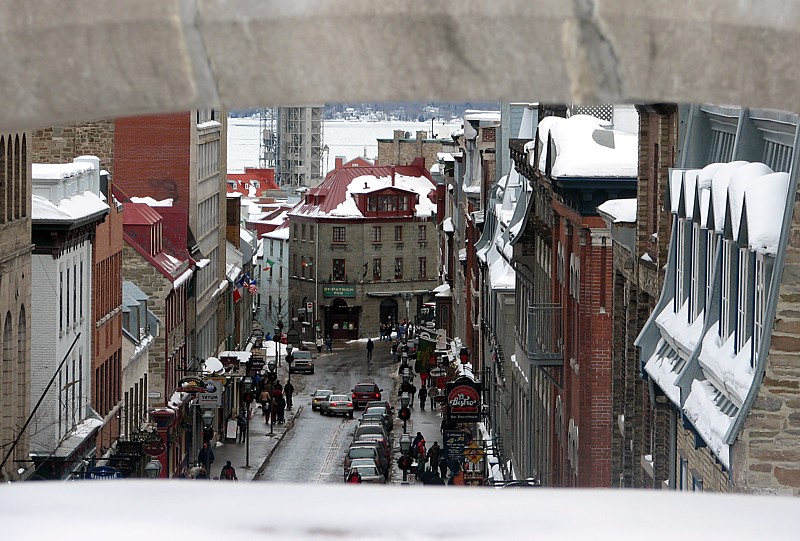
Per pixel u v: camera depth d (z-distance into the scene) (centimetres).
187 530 363
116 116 384
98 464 6325
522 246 6644
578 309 4634
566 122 4812
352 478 8500
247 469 9250
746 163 2191
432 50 374
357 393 12781
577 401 4659
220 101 382
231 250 14800
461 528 366
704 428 2148
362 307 19950
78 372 6153
